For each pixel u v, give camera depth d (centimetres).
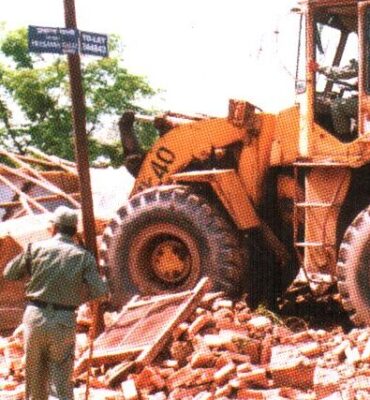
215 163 1072
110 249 1046
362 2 937
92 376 796
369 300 930
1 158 3053
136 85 3700
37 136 3594
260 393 739
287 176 1041
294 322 1043
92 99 3644
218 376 761
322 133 979
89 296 661
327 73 978
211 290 999
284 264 1048
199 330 834
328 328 1020
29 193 1334
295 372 764
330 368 800
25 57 3856
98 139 3456
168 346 820
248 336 848
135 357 807
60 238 664
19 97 3609
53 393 655
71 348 661
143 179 1092
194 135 1070
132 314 870
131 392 744
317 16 970
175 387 763
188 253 1028
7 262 1064
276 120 1025
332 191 977
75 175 1367
